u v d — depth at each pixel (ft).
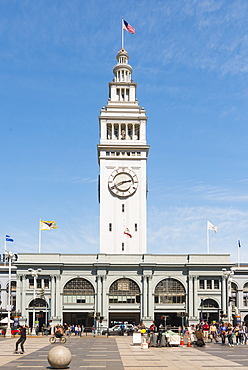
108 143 413.80
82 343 243.40
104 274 366.22
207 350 198.90
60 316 361.92
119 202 403.54
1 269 444.14
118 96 435.94
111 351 192.54
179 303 368.07
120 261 372.58
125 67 442.91
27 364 144.05
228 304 366.43
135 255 373.61
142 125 419.95
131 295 367.45
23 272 366.43
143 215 400.88
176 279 370.73
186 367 138.62
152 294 365.81
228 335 220.84
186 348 209.67
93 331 331.57
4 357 165.48
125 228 397.80
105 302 363.15
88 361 153.17
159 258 374.02
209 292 368.89
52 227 381.19
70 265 367.45
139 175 409.28
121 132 424.87
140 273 370.12
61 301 364.38
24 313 361.10
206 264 368.48
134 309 364.79
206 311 365.81
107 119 420.77
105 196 404.16
